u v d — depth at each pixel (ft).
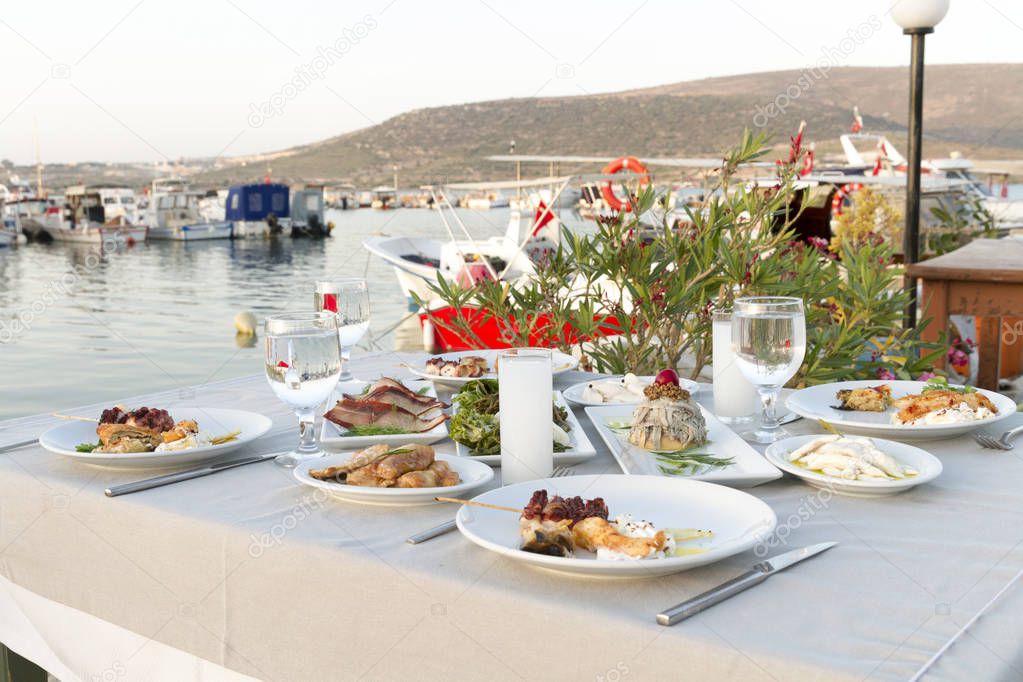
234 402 5.38
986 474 3.72
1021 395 10.21
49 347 39.42
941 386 4.69
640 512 3.13
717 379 4.83
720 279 8.27
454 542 3.02
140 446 3.92
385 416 4.41
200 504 3.43
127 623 3.52
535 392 3.63
